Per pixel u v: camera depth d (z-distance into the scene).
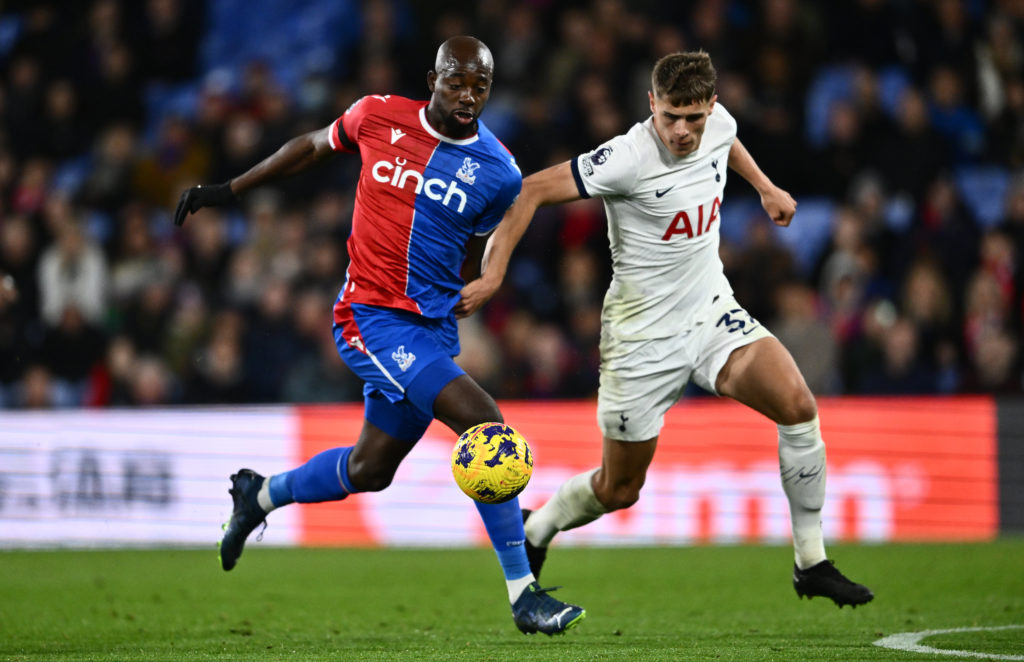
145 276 43.12
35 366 41.78
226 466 35.03
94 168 46.97
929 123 45.09
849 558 30.12
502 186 17.00
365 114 17.09
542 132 43.00
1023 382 39.75
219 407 35.47
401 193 16.80
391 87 46.81
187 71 52.44
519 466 15.72
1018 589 24.25
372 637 18.22
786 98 45.00
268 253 42.31
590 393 39.78
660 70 17.27
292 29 52.19
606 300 19.66
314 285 41.84
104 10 51.09
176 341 40.91
